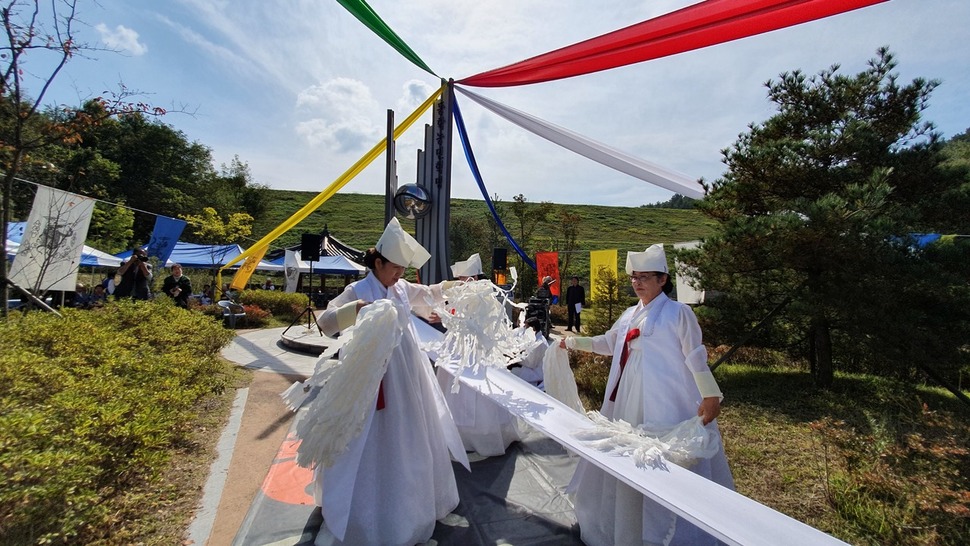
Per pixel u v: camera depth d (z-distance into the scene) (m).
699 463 2.40
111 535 2.49
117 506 2.70
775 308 6.65
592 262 13.48
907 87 6.29
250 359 8.16
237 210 37.66
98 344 4.59
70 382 3.41
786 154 6.25
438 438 2.84
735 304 7.09
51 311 5.92
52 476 2.24
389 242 2.70
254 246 11.03
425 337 3.46
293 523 2.77
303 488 3.22
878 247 5.39
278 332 11.74
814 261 5.96
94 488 2.68
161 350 5.59
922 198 6.12
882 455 3.43
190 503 2.98
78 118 6.24
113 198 30.03
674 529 2.35
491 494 3.25
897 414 5.18
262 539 2.60
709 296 7.55
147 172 33.50
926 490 2.97
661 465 2.10
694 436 2.33
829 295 5.73
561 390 3.75
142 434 2.96
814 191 6.41
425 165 6.23
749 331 7.06
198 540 2.59
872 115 6.59
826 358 6.40
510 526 2.84
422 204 5.97
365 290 2.77
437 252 6.14
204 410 4.90
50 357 4.21
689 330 2.53
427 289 3.26
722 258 6.55
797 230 5.55
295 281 21.69
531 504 3.12
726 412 5.43
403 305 2.79
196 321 6.84
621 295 11.18
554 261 15.96
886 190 5.13
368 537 2.39
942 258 5.33
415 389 2.69
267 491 3.17
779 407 5.62
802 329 6.96
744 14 4.33
